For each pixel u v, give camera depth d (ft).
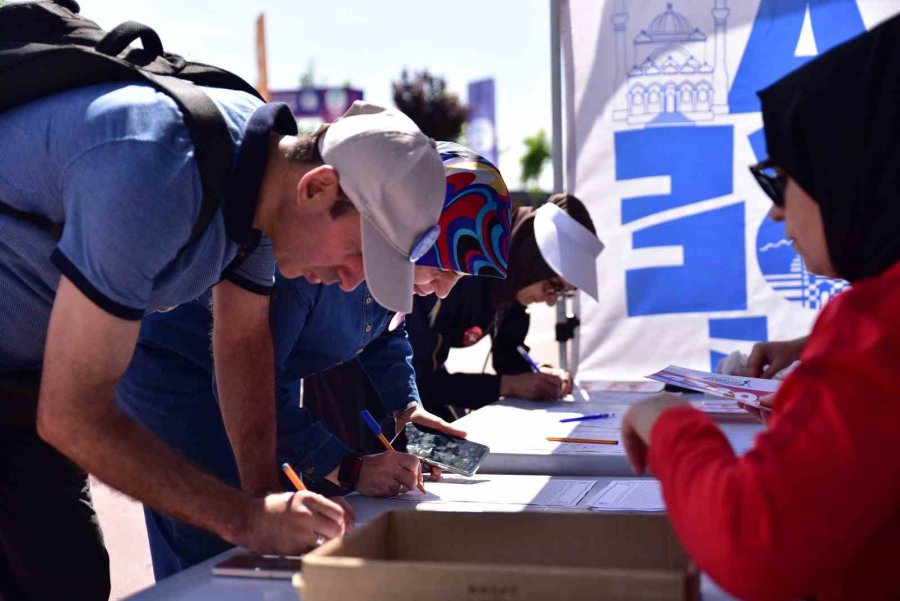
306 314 6.81
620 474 6.88
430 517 4.19
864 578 3.20
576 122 12.30
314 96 43.37
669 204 12.26
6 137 4.83
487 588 3.25
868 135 3.27
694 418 3.41
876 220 3.30
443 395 10.26
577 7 12.18
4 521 6.06
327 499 5.11
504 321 11.68
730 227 12.20
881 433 2.82
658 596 3.12
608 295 12.46
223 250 5.13
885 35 3.31
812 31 11.85
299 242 5.13
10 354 5.58
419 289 7.55
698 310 12.35
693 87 12.11
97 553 6.36
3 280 5.27
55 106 4.75
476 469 6.77
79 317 4.29
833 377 2.95
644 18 12.10
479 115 63.10
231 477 6.86
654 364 12.46
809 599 3.48
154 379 6.84
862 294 3.09
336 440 6.50
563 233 10.07
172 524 6.84
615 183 12.33
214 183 4.61
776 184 3.86
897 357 2.88
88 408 4.36
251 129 4.97
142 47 5.53
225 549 6.68
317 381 9.26
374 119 5.17
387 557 4.19
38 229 5.00
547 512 4.13
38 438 5.97
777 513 2.86
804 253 3.69
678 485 3.22
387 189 4.95
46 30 5.30
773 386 8.31
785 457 2.90
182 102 4.64
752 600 3.01
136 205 4.27
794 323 12.19
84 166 4.42
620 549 4.05
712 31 12.01
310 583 3.41
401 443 8.83
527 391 10.44
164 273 4.75
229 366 5.87
